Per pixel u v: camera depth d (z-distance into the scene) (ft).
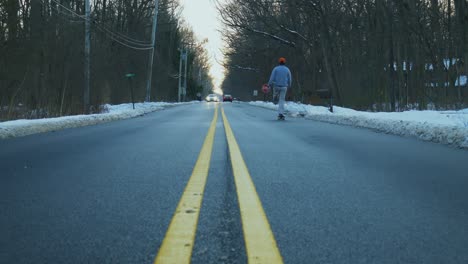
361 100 78.95
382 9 77.00
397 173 17.93
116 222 10.98
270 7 124.06
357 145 27.40
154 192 14.25
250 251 8.91
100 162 20.61
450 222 11.19
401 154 23.44
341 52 95.71
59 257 8.66
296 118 60.90
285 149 25.25
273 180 16.24
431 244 9.52
